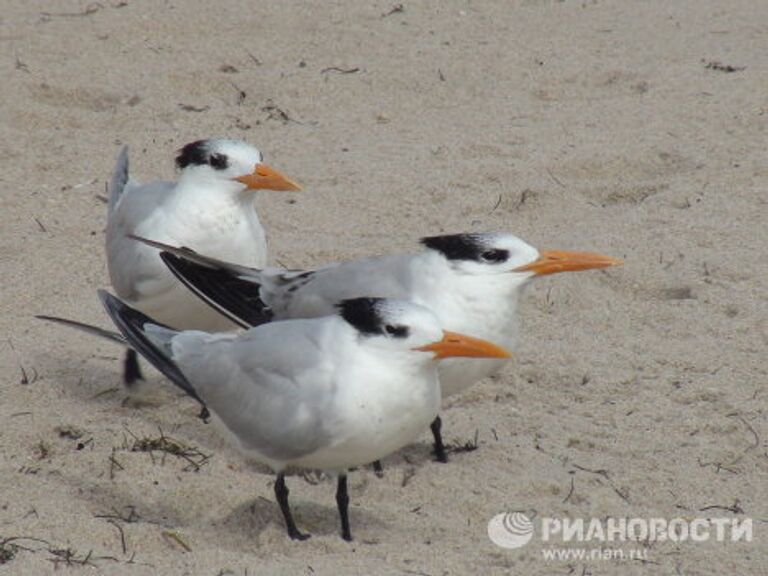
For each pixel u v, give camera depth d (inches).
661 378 504.7
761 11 859.4
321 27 838.5
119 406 493.4
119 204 509.4
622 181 668.1
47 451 457.1
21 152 689.0
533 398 498.6
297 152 693.9
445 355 390.3
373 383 391.2
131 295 497.0
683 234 608.7
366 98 755.4
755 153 684.1
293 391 397.4
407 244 606.2
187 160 487.5
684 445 463.2
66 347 528.1
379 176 667.4
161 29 828.6
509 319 444.5
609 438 468.4
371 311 394.6
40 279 575.5
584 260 439.5
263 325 418.9
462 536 413.7
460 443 469.7
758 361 514.3
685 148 691.4
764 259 584.4
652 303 558.9
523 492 437.7
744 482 442.3
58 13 848.9
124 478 440.1
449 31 836.6
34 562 386.6
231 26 836.6
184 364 421.7
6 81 753.0
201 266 462.9
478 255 436.8
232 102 753.6
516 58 799.1
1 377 503.2
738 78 764.0
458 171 670.5
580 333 538.9
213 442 473.4
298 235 615.8
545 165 674.2
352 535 416.2
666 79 767.7
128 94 752.3
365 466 457.1
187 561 392.2
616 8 871.1
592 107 741.9
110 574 383.2
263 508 429.4
